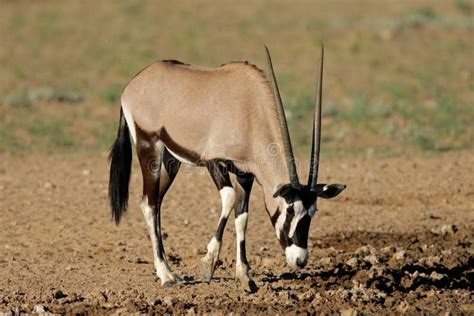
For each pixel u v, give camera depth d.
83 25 95.25
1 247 31.88
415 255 30.72
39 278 27.97
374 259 29.30
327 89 68.12
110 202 29.39
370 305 24.42
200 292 26.06
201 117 26.53
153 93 27.86
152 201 27.91
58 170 45.38
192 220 35.81
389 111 59.62
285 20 97.75
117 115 60.69
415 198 39.59
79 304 24.77
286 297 25.03
